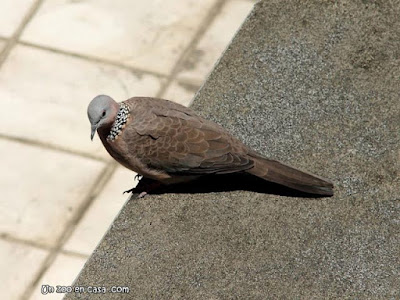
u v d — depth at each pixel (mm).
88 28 17188
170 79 16375
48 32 17219
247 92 10352
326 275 8672
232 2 17234
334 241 8914
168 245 9039
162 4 17344
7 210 15164
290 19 11102
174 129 9625
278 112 10133
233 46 10859
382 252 8797
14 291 14289
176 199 9477
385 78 10375
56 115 16141
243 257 8867
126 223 9289
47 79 16625
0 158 15719
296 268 8742
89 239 14766
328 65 10562
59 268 14477
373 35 10844
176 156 9555
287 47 10797
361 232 8961
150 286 8773
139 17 17234
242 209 9250
